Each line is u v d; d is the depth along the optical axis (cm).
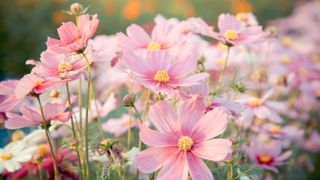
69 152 74
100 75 113
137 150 64
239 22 71
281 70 119
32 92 55
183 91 63
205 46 92
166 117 55
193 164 53
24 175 75
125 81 90
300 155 121
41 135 75
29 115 56
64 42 58
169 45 68
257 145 87
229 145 53
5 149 72
